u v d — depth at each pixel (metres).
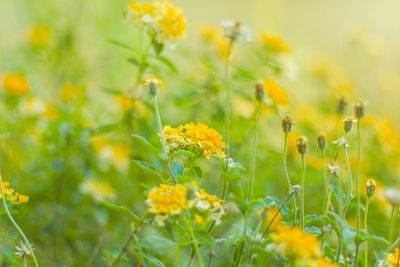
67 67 2.07
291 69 1.71
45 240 1.61
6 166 1.66
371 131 1.79
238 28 1.48
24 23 2.42
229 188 1.59
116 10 2.23
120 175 1.66
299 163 1.68
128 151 1.64
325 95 2.21
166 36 1.52
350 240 1.40
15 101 1.70
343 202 1.44
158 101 1.69
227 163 1.42
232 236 1.43
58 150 1.67
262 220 1.43
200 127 1.42
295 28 3.95
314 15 4.14
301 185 1.42
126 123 1.61
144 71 1.58
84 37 2.26
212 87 1.65
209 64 1.65
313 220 1.43
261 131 1.72
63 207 1.63
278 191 1.64
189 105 1.65
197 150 1.43
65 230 1.62
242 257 1.43
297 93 2.27
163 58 1.55
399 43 3.59
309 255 1.36
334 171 1.42
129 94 1.62
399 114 2.69
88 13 2.25
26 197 1.43
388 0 4.06
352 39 2.48
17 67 1.96
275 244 1.38
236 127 1.64
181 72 1.80
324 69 2.24
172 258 1.49
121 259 1.50
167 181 1.42
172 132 1.42
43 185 1.65
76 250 1.61
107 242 1.62
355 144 1.73
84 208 1.63
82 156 1.66
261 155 1.63
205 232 1.40
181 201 1.38
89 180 1.63
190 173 1.55
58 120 1.67
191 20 4.01
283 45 1.68
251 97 1.62
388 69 2.80
